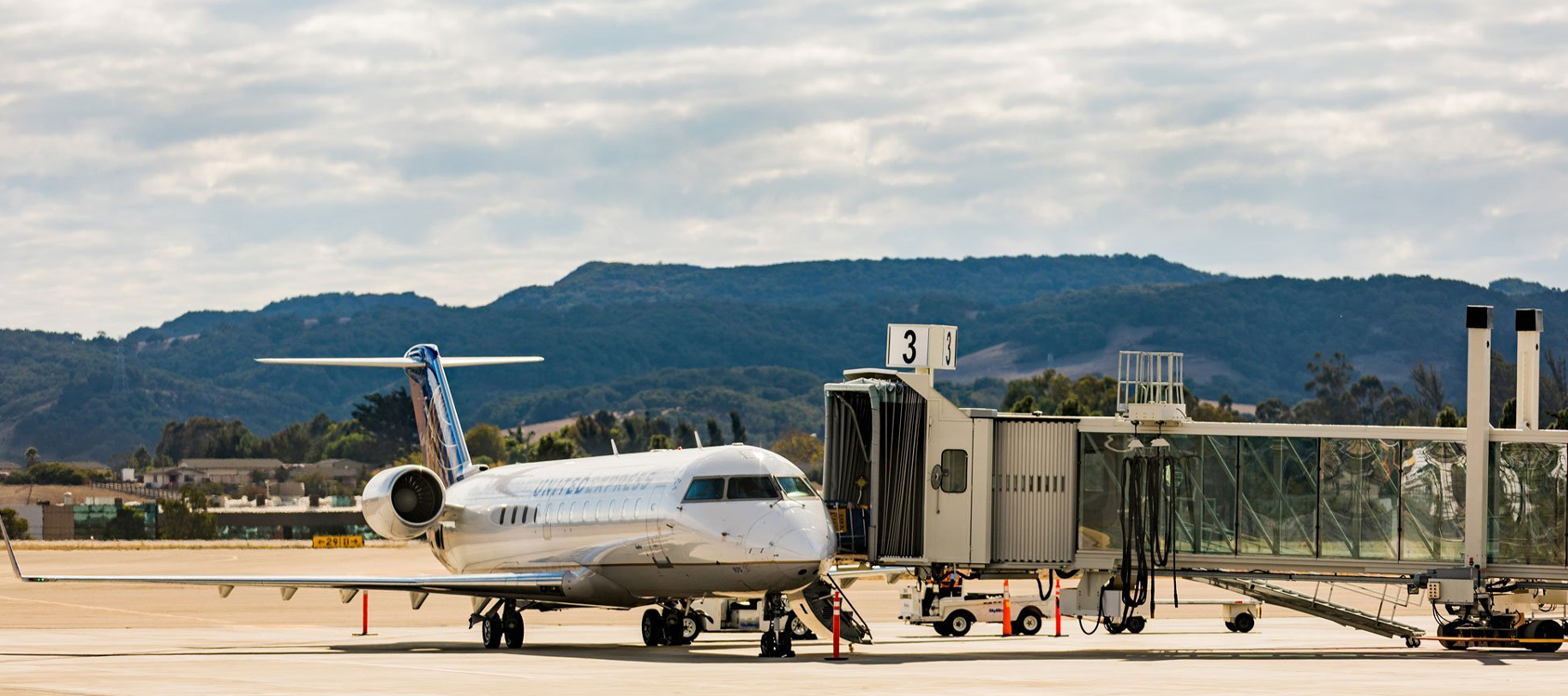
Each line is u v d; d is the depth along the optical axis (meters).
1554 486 99.25
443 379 135.00
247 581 103.25
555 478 115.69
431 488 118.88
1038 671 84.25
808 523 96.38
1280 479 101.56
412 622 149.25
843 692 71.69
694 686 75.06
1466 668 86.94
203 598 194.62
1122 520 100.62
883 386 102.06
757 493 98.31
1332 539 101.00
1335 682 77.56
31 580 99.12
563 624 145.75
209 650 108.06
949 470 101.88
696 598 103.06
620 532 103.75
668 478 101.88
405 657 97.62
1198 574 103.44
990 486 101.56
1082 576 104.19
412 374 137.62
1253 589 107.88
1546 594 108.00
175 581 101.56
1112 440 102.62
